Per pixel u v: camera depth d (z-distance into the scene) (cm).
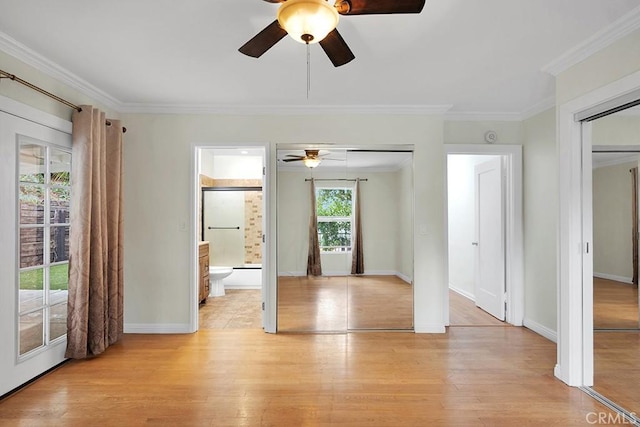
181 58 267
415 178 380
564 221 261
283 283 386
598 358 260
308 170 389
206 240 636
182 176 378
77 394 246
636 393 247
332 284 389
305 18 160
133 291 377
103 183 321
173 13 208
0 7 201
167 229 378
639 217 260
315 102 366
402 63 274
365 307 389
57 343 292
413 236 383
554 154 350
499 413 223
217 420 215
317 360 305
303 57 264
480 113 399
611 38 222
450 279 607
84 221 298
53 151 290
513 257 405
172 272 378
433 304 379
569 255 257
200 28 225
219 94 342
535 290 381
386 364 296
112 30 227
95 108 308
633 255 262
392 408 229
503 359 307
